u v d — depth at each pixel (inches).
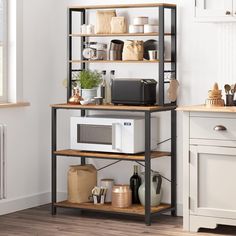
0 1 244.1
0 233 214.8
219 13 219.1
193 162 215.8
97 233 215.2
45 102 259.4
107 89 247.9
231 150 209.5
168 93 233.9
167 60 238.4
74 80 246.4
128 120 227.6
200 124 213.8
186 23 235.8
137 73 246.1
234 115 208.2
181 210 240.1
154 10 241.0
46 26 258.5
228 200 211.6
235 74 228.8
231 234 215.0
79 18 255.8
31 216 239.9
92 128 235.8
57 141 261.9
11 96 247.8
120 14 247.4
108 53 250.1
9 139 244.1
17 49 246.4
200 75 234.7
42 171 259.9
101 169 254.1
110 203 240.7
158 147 243.3
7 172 243.9
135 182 240.1
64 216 240.4
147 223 225.0
